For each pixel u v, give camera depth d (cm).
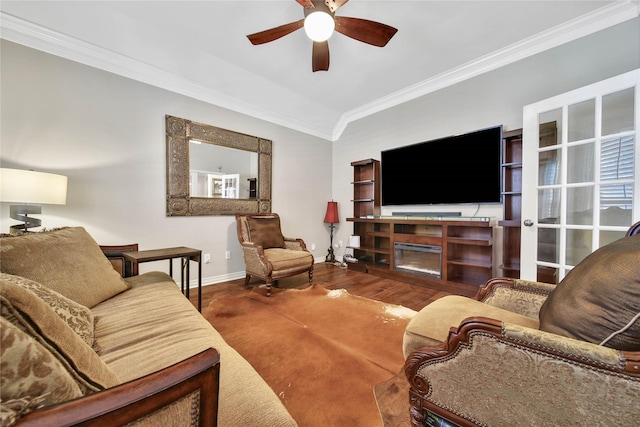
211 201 312
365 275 352
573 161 209
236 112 337
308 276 330
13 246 110
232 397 69
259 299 256
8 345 40
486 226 253
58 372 46
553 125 219
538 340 74
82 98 228
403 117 361
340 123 443
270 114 371
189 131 293
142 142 262
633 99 183
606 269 76
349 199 439
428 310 125
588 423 69
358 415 112
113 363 82
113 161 245
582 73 228
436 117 327
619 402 65
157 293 147
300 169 414
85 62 230
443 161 314
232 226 331
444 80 312
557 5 205
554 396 73
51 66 214
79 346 56
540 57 249
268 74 303
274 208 380
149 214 266
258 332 185
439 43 249
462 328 87
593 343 72
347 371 141
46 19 203
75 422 41
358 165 407
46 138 213
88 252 141
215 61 275
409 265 340
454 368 90
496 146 271
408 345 110
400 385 131
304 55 267
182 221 290
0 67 196
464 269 300
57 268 119
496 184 270
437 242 293
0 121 196
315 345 168
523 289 130
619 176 185
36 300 51
